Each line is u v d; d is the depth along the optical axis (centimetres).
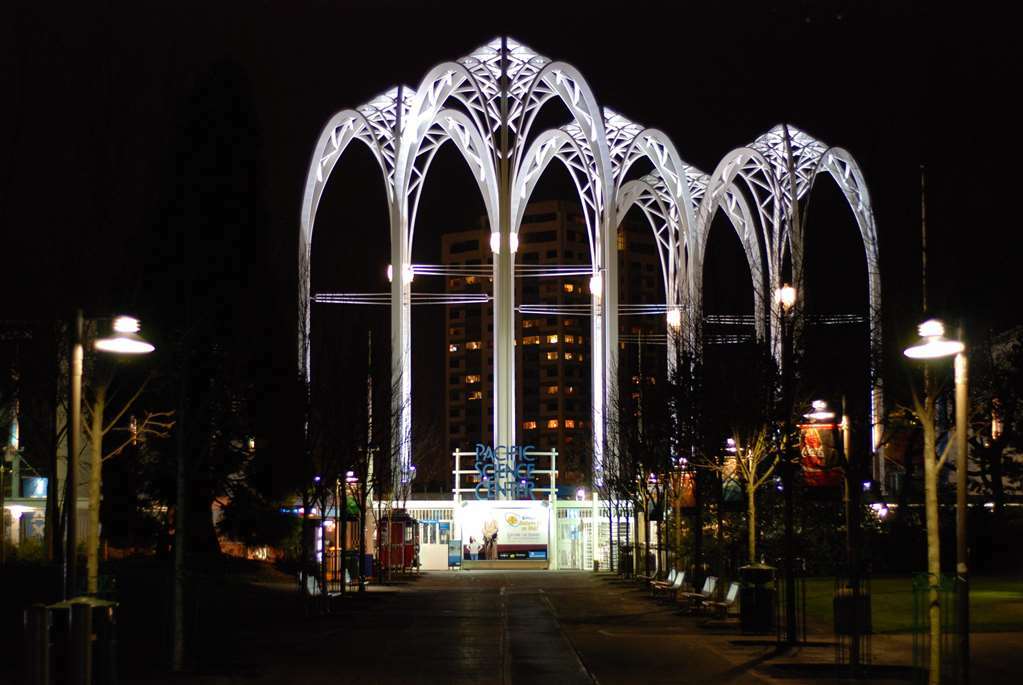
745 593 2922
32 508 5097
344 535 4450
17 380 2661
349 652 2533
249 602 3750
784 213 7369
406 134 7069
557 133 7606
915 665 1939
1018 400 3816
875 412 3309
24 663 1579
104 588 2333
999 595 3662
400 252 7088
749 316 4994
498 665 2288
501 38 7194
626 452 5650
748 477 3434
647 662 2317
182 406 2247
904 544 4784
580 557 7400
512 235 7388
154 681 2027
